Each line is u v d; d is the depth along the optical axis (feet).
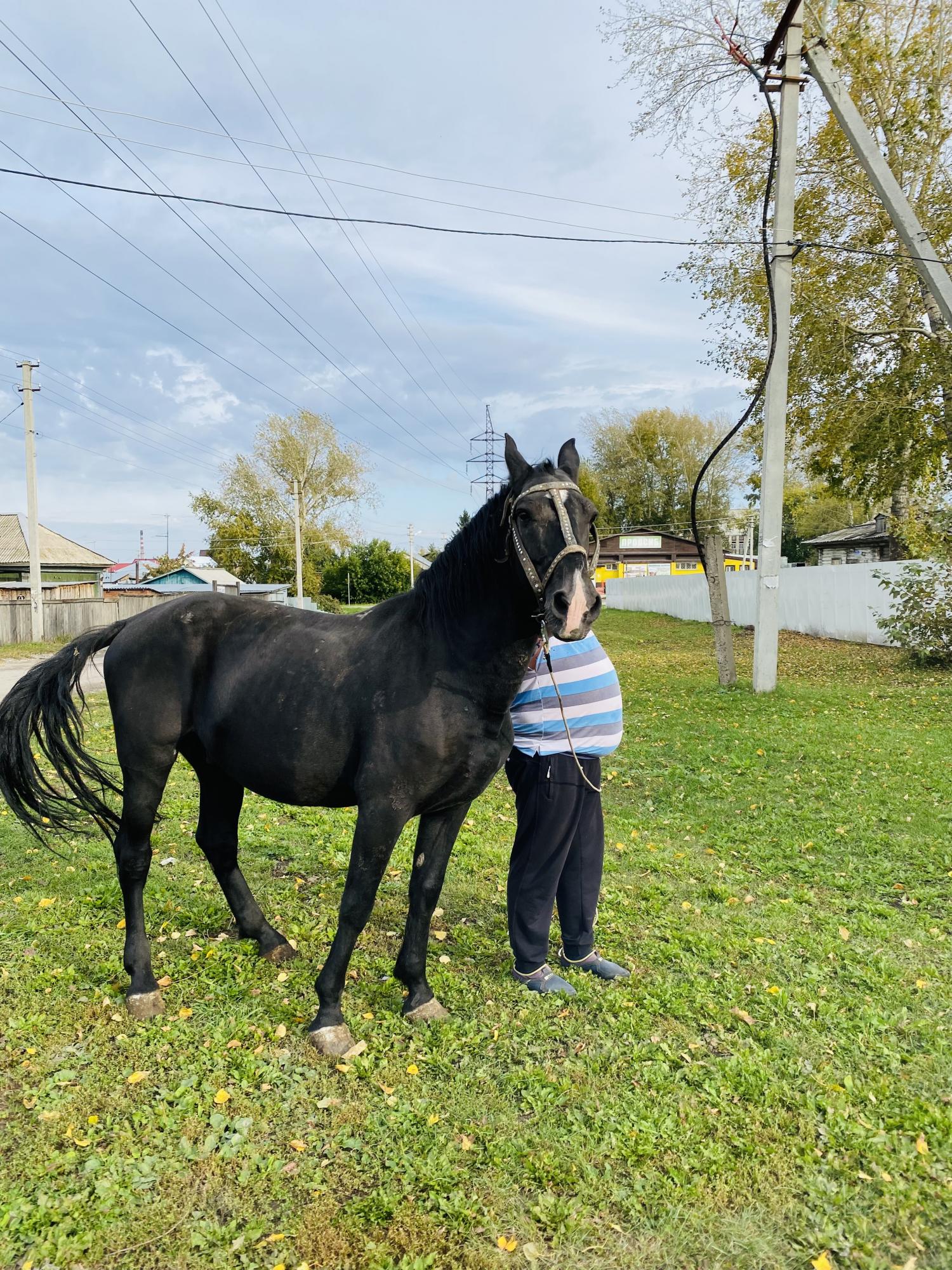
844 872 16.20
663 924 13.56
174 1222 7.23
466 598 9.53
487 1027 10.34
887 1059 9.66
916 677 41.78
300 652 10.42
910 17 52.01
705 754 26.03
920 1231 7.22
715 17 40.24
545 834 10.97
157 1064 9.42
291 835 18.04
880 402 58.49
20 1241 6.95
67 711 11.13
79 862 16.10
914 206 54.95
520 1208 7.47
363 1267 6.79
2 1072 9.23
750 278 61.46
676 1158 8.06
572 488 9.04
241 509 167.12
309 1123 8.51
